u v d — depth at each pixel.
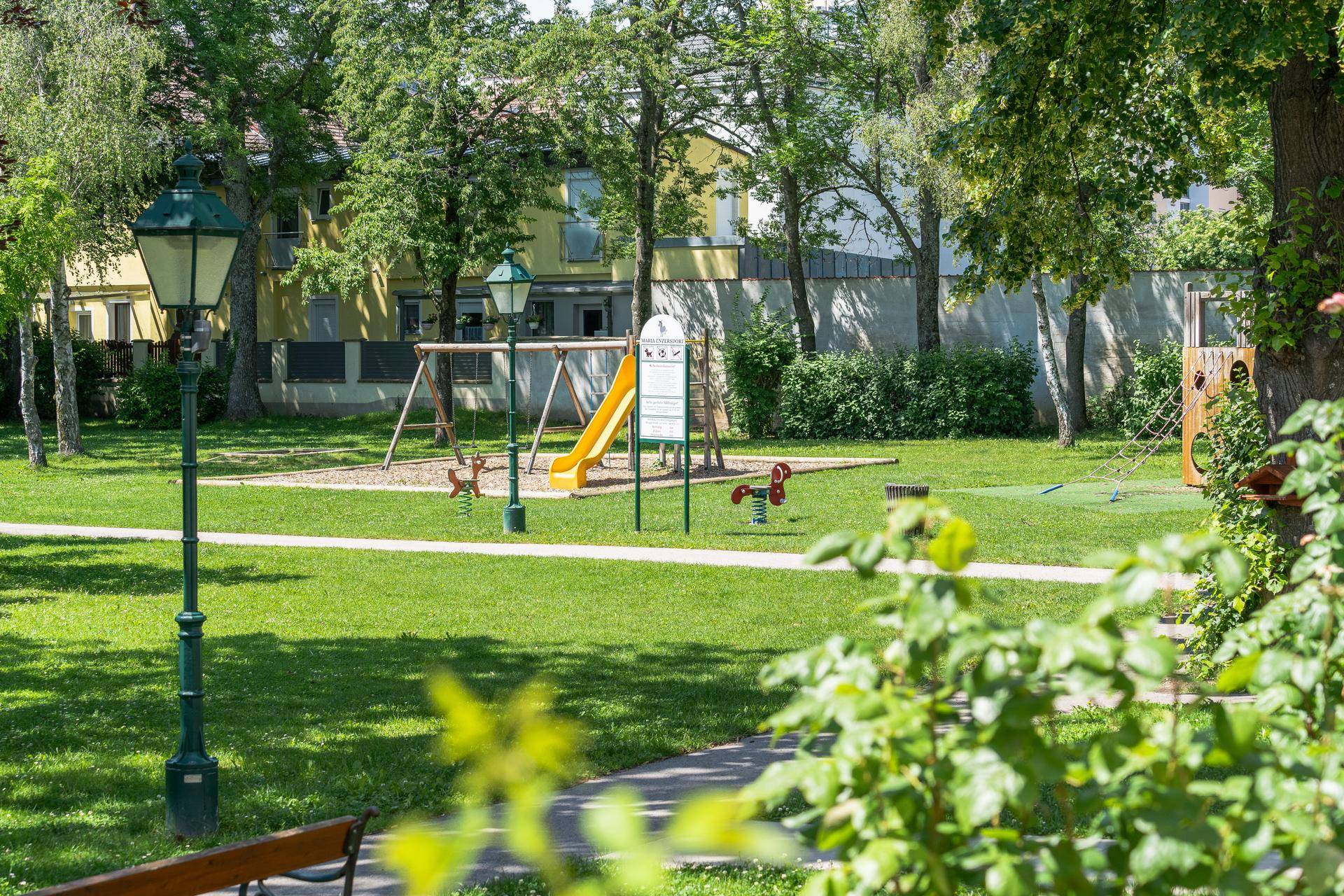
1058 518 21.64
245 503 25.14
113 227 42.12
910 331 41.25
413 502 25.41
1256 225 11.69
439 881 1.57
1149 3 12.04
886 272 49.47
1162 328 38.00
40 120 30.12
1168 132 14.23
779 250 43.09
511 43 36.59
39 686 11.26
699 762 8.87
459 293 48.38
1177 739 2.51
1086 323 38.78
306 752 9.20
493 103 38.19
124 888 4.29
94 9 30.91
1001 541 19.12
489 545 19.98
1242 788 2.41
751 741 9.51
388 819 7.67
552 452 36.12
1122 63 13.18
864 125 33.72
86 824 7.68
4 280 21.56
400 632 13.66
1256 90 10.68
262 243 52.91
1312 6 9.71
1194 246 52.03
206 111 42.59
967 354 38.56
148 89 38.75
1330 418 3.58
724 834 1.60
